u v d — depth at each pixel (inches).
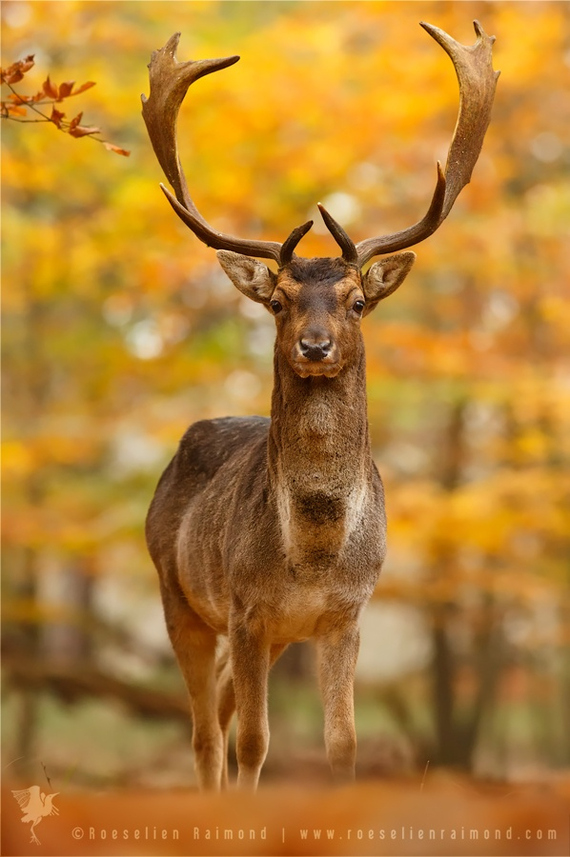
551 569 670.5
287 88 632.4
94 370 751.1
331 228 257.1
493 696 743.7
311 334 239.5
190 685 302.7
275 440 255.8
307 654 942.4
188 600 302.8
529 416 640.4
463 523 601.6
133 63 703.1
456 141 291.1
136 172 693.3
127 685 667.4
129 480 721.0
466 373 622.2
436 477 729.0
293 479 249.8
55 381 855.7
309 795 168.7
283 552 251.9
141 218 663.1
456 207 666.8
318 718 847.7
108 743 792.3
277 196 666.2
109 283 753.0
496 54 634.8
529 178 706.2
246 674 258.4
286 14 703.1
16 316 812.0
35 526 675.4
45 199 745.0
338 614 256.1
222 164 647.8
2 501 727.1
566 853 140.2
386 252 271.9
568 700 834.8
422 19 649.6
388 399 656.4
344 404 250.4
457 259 653.9
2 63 686.5
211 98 638.5
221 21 705.6
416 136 657.6
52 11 663.1
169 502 315.0
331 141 641.0
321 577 251.4
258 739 255.0
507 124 663.8
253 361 701.3
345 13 681.0
